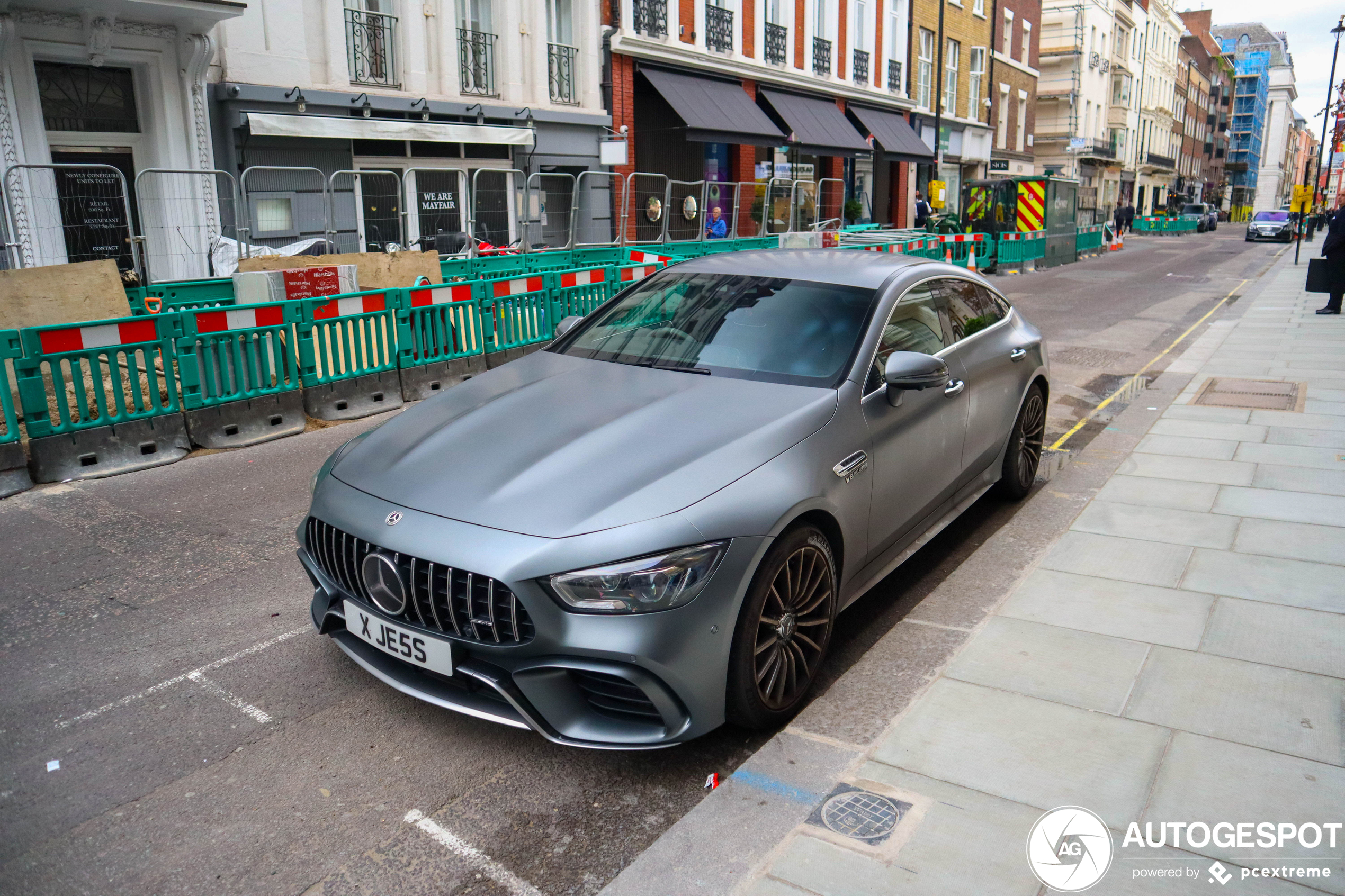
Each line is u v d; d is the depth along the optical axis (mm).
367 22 14016
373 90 14164
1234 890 2266
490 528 2762
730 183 18766
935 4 32500
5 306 7461
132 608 4133
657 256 14633
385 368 8070
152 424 6391
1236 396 7887
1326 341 10789
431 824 2711
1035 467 5508
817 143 23922
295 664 3643
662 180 19094
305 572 4527
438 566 2750
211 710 3314
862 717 3176
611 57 18250
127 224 11008
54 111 10898
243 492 5773
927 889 2279
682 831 2584
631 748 2697
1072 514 5191
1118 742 2883
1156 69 71250
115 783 2896
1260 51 127125
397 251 10664
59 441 5945
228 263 10828
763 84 23484
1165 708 3068
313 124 12828
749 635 2873
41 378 5844
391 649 2906
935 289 4539
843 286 4125
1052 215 25594
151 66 11438
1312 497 5172
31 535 5047
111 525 5191
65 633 3895
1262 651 3439
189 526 5176
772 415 3277
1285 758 2789
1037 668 3350
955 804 2605
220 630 3922
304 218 13180
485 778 2934
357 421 7750
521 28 16312
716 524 2766
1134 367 9875
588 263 13977
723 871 2430
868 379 3650
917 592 4324
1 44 9898
